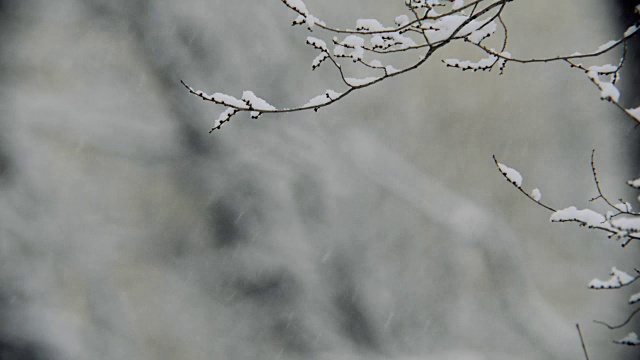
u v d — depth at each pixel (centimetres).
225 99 471
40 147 1438
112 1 1580
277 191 1608
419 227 1666
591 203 1842
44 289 1370
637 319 1678
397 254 1634
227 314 1524
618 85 1867
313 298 1574
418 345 1574
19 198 1388
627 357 1648
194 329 1494
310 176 1639
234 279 1547
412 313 1598
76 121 1485
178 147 1580
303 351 1537
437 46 496
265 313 1547
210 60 1634
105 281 1438
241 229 1571
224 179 1587
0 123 1408
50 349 1349
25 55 1479
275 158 1631
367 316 1579
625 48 467
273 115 1666
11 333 1325
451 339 1596
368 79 494
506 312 1648
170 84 1598
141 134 1545
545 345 1630
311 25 484
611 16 1908
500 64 522
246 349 1513
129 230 1493
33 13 1508
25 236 1376
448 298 1628
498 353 1600
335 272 1594
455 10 484
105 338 1405
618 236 456
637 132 1830
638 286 1731
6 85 1441
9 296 1337
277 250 1576
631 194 1827
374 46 504
